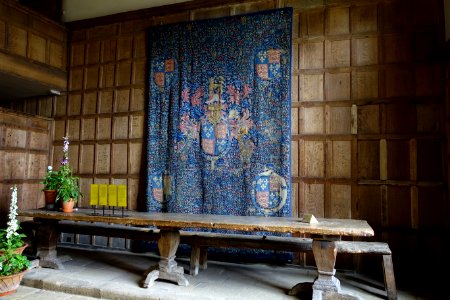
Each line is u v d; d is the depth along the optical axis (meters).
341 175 4.57
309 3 4.90
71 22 6.30
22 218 5.62
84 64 6.20
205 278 3.98
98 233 4.37
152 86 5.50
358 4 4.69
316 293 3.21
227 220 3.58
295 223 3.38
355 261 4.38
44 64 5.91
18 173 5.61
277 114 4.80
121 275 4.03
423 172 4.26
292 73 4.89
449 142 4.11
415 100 4.36
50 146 6.24
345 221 3.60
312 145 4.73
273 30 4.93
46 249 4.30
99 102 5.99
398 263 4.25
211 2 5.32
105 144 5.85
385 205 4.38
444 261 4.09
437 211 4.17
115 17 5.96
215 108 5.09
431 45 4.35
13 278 3.49
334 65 4.73
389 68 4.50
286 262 4.59
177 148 5.23
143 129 5.61
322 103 4.73
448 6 4.19
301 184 4.71
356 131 4.56
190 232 4.51
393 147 4.41
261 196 4.75
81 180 5.94
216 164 5.00
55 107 6.35
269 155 4.77
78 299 3.47
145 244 5.21
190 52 5.31
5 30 5.30
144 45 5.75
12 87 6.00
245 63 5.00
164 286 3.65
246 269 4.41
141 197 5.48
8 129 5.45
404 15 4.50
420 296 3.49
